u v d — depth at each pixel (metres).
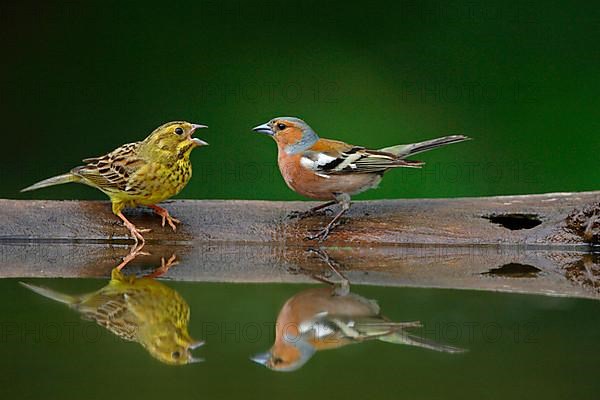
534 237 11.82
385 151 12.13
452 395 6.24
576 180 17.11
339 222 12.16
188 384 6.35
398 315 8.00
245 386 6.36
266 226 12.21
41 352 7.04
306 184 11.98
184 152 11.78
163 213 12.21
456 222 11.99
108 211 12.41
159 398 6.00
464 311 8.24
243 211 12.35
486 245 11.89
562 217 11.82
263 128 12.17
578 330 7.59
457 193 17.08
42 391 6.12
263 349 7.20
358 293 8.86
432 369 6.71
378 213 12.16
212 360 6.96
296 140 12.04
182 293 8.93
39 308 8.27
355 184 11.88
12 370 6.59
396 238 11.98
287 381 6.48
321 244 12.12
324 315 8.00
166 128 11.60
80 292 8.93
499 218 11.98
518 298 8.66
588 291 9.08
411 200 12.32
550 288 9.20
